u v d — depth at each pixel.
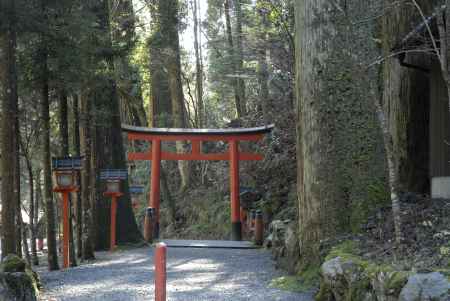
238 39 25.11
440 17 5.66
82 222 14.47
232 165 20.89
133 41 15.12
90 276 10.25
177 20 19.28
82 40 10.97
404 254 6.07
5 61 8.49
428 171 11.98
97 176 15.81
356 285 5.95
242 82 28.58
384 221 7.85
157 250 5.32
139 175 31.91
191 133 20.98
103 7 14.48
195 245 17.14
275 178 23.20
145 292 8.48
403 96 12.29
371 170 8.51
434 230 6.61
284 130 22.20
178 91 28.16
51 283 9.45
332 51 8.60
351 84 8.55
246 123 26.72
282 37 19.22
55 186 11.44
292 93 20.52
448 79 5.56
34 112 13.59
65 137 11.55
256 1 19.64
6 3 8.39
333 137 8.56
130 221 16.36
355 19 8.46
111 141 16.05
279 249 11.59
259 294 7.89
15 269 7.21
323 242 8.27
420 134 12.16
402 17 10.24
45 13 9.63
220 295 7.98
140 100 27.97
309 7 8.77
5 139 8.43
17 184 9.45
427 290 4.82
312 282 8.05
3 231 8.39
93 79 12.27
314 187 8.62
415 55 11.01
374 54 8.54
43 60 10.36
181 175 31.02
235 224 20.44
